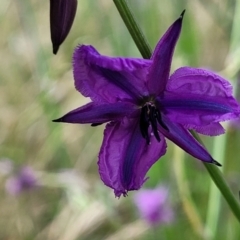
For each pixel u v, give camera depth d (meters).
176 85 0.06
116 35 0.16
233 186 0.13
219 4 0.16
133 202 0.14
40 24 0.19
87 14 0.18
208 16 0.17
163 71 0.06
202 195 0.14
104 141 0.06
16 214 0.16
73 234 0.14
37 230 0.15
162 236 0.14
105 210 0.14
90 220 0.14
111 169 0.06
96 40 0.18
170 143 0.15
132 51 0.16
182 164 0.13
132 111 0.06
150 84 0.06
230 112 0.06
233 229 0.13
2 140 0.17
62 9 0.07
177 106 0.06
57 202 0.16
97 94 0.06
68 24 0.07
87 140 0.17
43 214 0.16
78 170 0.16
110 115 0.06
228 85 0.06
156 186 0.14
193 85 0.06
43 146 0.16
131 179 0.06
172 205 0.14
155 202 0.13
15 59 0.18
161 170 0.14
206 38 0.17
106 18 0.17
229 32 0.15
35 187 0.15
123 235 0.13
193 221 0.12
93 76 0.06
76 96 0.16
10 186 0.15
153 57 0.06
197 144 0.06
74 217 0.14
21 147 0.17
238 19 0.13
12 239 0.16
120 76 0.06
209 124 0.06
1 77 0.18
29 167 0.15
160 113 0.06
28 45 0.17
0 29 0.19
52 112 0.16
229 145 0.13
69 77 0.16
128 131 0.06
